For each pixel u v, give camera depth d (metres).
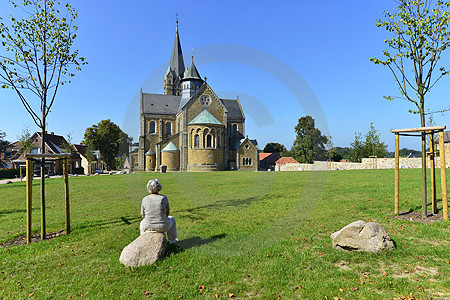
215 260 4.73
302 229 6.41
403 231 5.96
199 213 8.42
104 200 11.67
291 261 4.61
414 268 4.27
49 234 6.84
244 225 6.87
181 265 4.54
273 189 13.15
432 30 7.20
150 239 4.84
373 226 5.07
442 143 6.73
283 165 36.97
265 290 3.75
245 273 4.24
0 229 7.42
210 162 41.19
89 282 4.09
